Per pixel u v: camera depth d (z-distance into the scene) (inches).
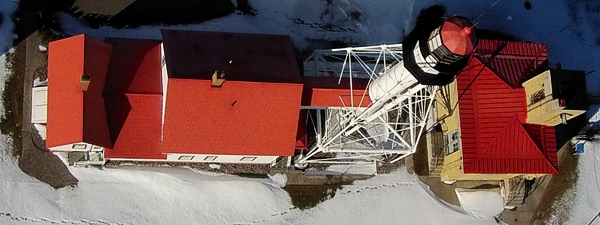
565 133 2068.2
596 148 2087.8
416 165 1940.2
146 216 1734.7
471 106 1787.6
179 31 1636.3
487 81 1802.4
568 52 2176.4
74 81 1549.0
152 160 1722.4
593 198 2048.5
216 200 1781.5
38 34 1779.0
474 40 1188.5
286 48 1688.0
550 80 1680.6
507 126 1780.3
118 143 1593.3
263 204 1808.6
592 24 2231.8
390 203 1895.9
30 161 1711.4
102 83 1585.9
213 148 1582.2
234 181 1804.9
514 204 1959.9
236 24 1927.9
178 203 1758.1
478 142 1771.7
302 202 1840.6
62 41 1600.6
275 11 1973.4
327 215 1846.7
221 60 1584.6
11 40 1768.0
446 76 1263.5
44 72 1766.7
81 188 1721.2
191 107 1529.3
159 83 1641.2
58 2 1819.6
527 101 1786.4
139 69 1640.0
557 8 2213.3
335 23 2007.9
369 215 1872.5
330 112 1759.4
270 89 1560.0
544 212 1998.0
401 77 1359.5
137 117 1609.3
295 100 1584.6
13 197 1678.2
